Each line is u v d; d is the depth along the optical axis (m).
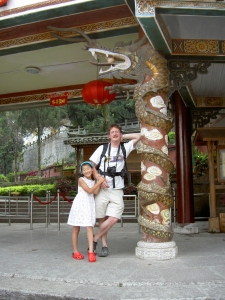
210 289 3.22
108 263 4.29
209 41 5.45
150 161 4.80
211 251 5.06
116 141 4.84
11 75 8.48
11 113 31.25
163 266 4.06
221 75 7.29
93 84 6.87
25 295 3.26
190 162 7.87
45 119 28.72
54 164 29.11
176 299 2.97
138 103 4.91
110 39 6.52
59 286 3.42
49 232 8.06
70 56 7.33
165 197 4.70
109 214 4.76
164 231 4.57
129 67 4.97
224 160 8.02
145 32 4.54
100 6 5.20
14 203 14.27
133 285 3.37
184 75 5.60
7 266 4.21
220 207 11.29
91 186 4.73
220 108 8.70
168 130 4.96
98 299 3.03
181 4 4.30
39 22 5.77
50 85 9.34
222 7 4.36
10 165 39.94
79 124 30.77
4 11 5.34
